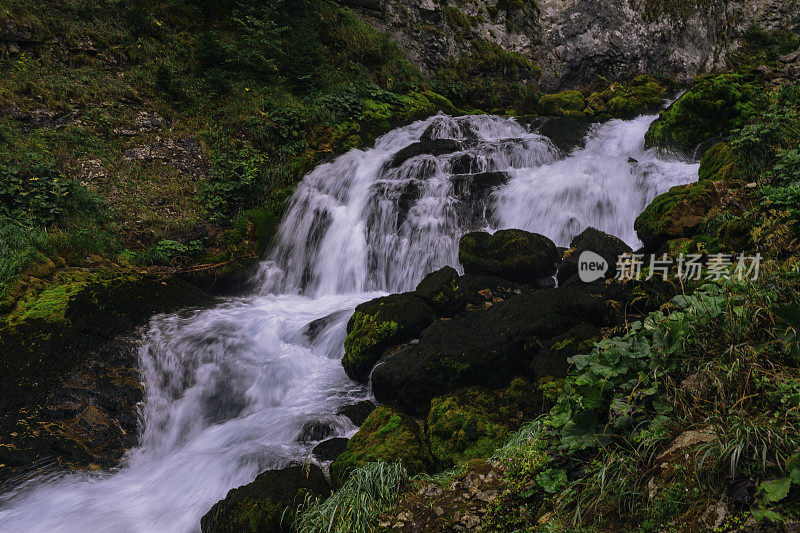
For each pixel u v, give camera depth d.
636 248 7.58
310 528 3.51
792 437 2.47
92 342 6.42
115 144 9.81
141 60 11.10
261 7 12.38
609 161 8.82
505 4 15.65
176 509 4.44
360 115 12.23
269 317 7.49
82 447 5.33
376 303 6.27
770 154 6.45
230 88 11.36
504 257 6.86
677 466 2.70
